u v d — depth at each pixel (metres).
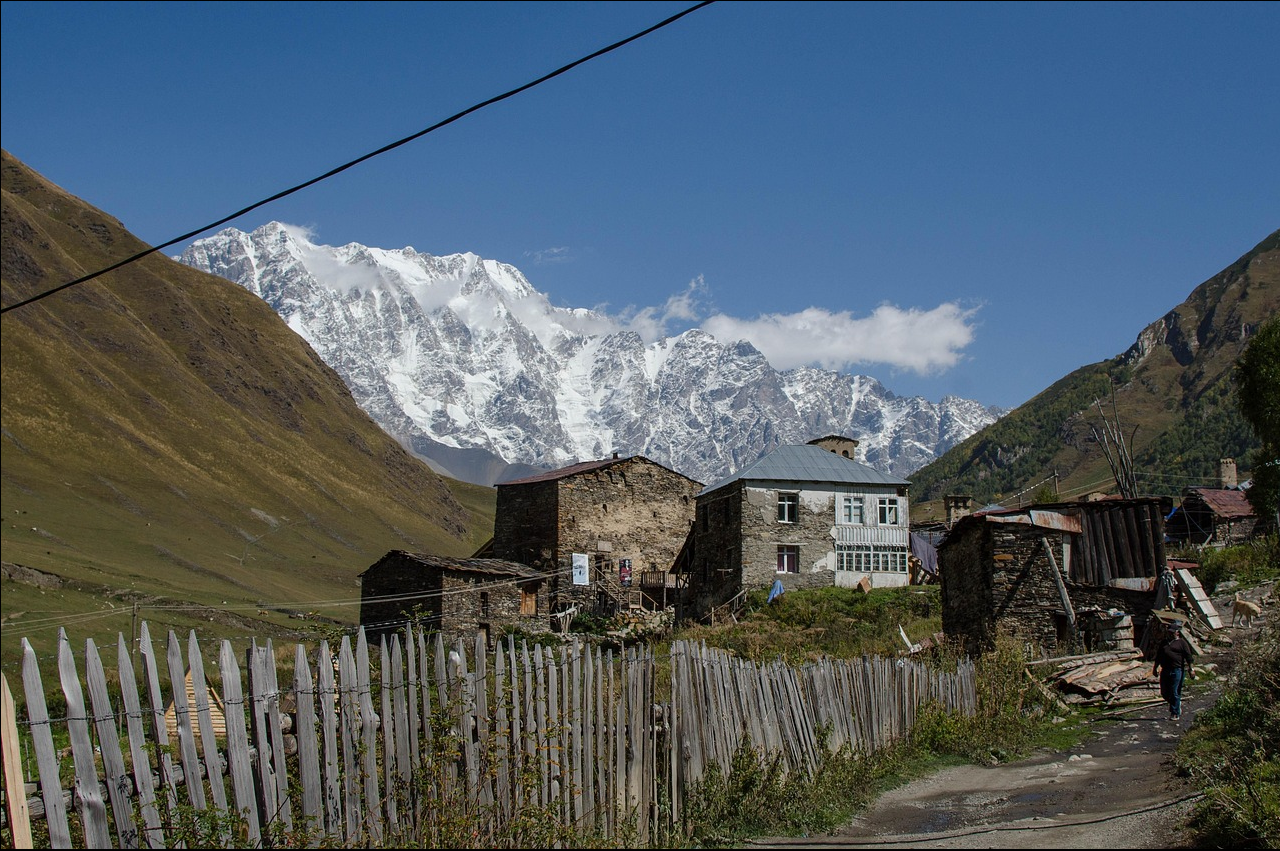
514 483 74.44
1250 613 36.66
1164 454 179.38
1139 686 28.36
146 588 87.81
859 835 14.93
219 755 9.24
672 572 71.12
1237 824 12.88
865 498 64.06
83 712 8.29
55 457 142.12
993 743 22.78
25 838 7.82
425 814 10.88
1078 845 13.45
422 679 11.20
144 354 197.38
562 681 13.16
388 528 193.88
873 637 45.88
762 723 17.34
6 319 169.25
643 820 14.21
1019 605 35.81
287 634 76.12
